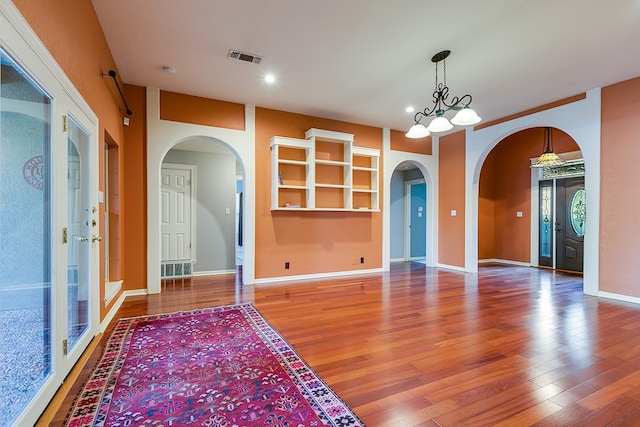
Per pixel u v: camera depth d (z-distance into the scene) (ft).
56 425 5.12
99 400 5.83
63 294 6.31
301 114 17.62
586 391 6.29
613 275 13.48
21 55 4.67
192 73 12.71
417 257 26.91
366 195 19.71
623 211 13.17
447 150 21.61
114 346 8.27
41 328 5.85
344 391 6.24
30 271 5.70
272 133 16.83
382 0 8.32
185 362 7.41
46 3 5.60
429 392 6.23
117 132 12.21
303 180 17.58
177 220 19.33
